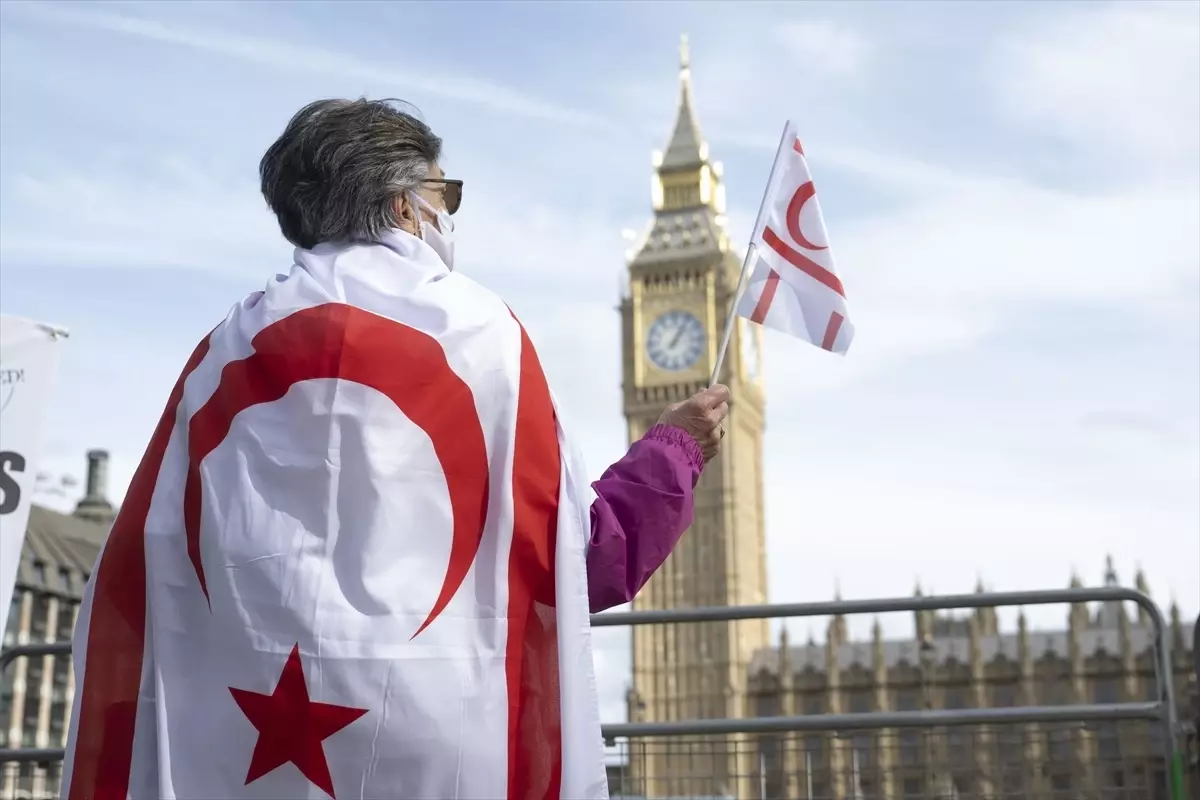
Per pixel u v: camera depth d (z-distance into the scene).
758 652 96.00
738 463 95.50
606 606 2.29
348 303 2.16
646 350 93.94
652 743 7.36
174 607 2.10
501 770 1.99
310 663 1.96
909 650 93.12
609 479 2.33
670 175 98.38
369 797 1.94
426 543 2.06
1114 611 92.62
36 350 7.04
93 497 90.38
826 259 4.15
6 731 63.41
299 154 2.37
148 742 2.06
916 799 7.21
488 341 2.20
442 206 2.49
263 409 2.12
